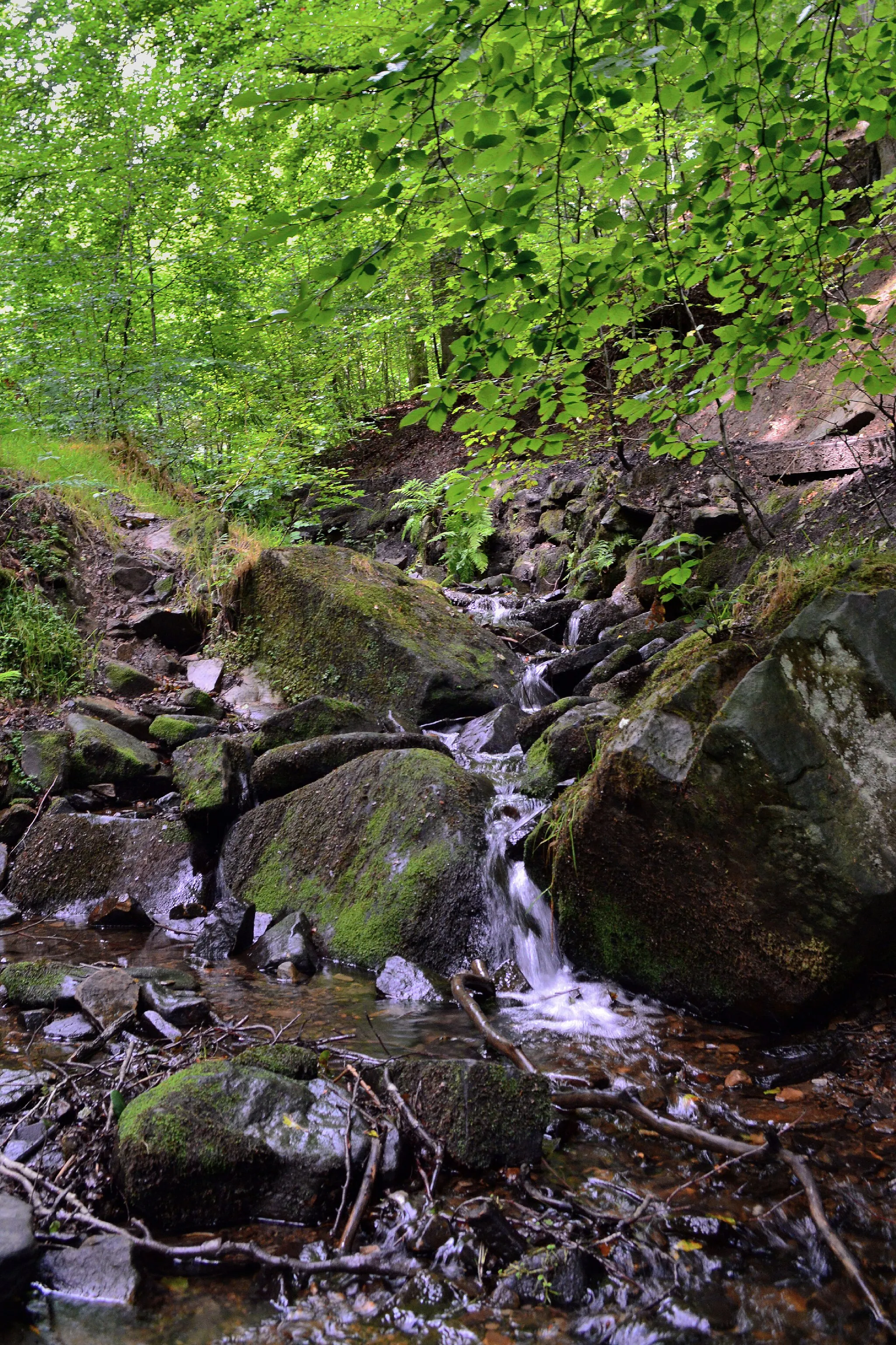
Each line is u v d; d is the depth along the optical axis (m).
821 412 8.00
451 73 2.21
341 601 6.75
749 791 3.08
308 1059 2.79
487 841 4.20
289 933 4.06
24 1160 2.37
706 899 3.28
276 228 2.44
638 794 3.33
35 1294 1.98
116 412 10.15
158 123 10.80
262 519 10.48
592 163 2.49
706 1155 2.47
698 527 7.81
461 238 2.56
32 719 5.64
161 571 7.82
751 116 2.56
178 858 4.83
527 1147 2.46
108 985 3.31
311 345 12.05
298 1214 2.25
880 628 3.15
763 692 3.11
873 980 3.20
